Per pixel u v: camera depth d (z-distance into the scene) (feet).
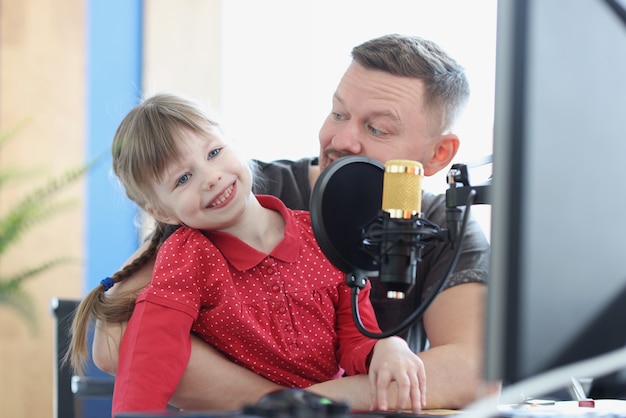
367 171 3.19
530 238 2.00
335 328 4.38
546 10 2.05
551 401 3.78
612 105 2.17
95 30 11.12
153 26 10.94
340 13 9.83
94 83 11.04
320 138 4.90
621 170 2.19
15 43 10.50
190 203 4.26
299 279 4.32
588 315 2.09
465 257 4.58
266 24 10.58
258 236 4.44
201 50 10.90
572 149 2.08
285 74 10.40
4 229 5.59
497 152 2.02
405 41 4.95
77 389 5.26
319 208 3.10
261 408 2.14
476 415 2.17
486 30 7.82
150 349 3.82
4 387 9.97
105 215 10.77
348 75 4.84
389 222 2.94
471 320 4.39
